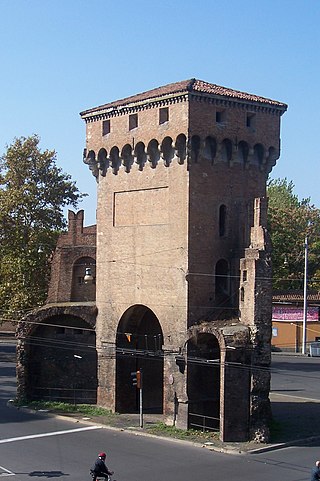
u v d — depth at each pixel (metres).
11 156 88.19
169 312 55.28
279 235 112.12
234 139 55.59
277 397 68.00
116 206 60.19
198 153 54.22
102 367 61.28
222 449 48.53
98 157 61.03
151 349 61.38
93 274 69.81
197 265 54.28
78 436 52.50
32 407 61.97
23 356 64.38
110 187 60.62
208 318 54.22
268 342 51.59
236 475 42.72
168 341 55.28
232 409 50.56
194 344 53.69
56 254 71.31
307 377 79.31
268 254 51.94
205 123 54.22
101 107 60.44
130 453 47.78
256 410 50.75
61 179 90.25
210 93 54.12
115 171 60.16
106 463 45.28
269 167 58.12
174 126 54.50
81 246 70.19
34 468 44.00
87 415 59.06
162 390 62.41
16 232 85.12
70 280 70.31
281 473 43.25
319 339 99.88
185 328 53.81
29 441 50.97
